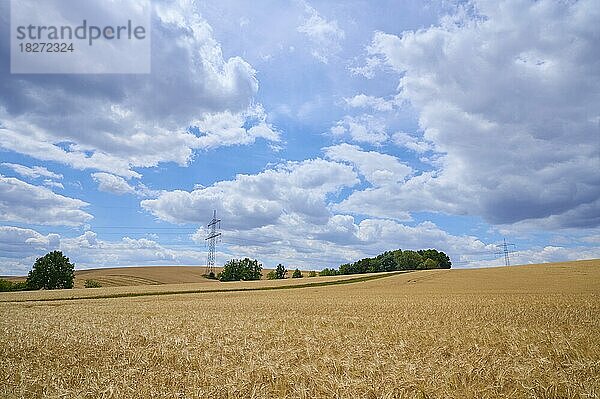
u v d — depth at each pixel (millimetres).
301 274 139750
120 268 118812
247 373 8961
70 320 22984
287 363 9766
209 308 31938
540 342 12047
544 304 28016
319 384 8102
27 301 50906
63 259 97188
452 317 21469
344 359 10000
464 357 9898
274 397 7957
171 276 113875
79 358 11664
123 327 18719
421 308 27859
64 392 8148
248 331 16781
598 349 10828
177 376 9102
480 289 54031
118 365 10500
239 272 118688
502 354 10461
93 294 62000
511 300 32750
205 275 119562
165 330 17375
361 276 91125
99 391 8094
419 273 92438
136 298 52094
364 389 7754
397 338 13977
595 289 46406
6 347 13695
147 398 7805
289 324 19188
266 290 63562
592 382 7637
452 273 88188
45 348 13242
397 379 8000
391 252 143250
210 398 7844
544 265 88250
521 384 7641
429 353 10578
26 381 9000
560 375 7957
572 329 15031
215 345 13055
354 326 18266
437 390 7523
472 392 7477
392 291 54781
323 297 44312
